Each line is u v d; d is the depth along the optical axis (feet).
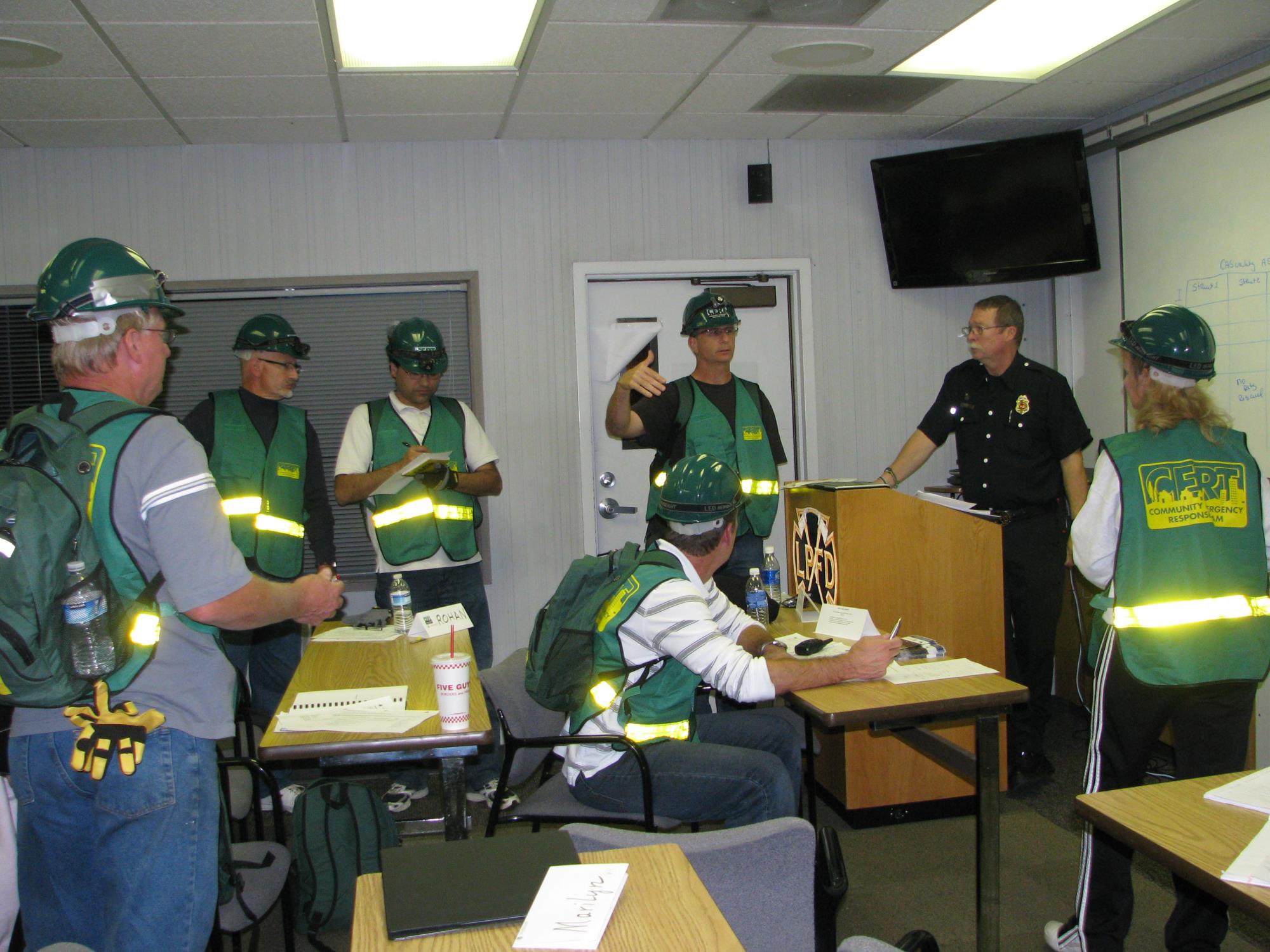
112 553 5.08
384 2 9.61
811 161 15.65
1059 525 12.41
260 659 12.26
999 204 14.83
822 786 12.17
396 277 14.73
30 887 5.36
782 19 10.40
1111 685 7.47
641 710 7.79
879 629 10.77
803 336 15.72
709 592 8.63
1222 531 7.24
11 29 9.84
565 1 9.73
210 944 6.22
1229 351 12.50
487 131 14.25
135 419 5.23
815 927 4.79
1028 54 11.82
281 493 11.86
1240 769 7.37
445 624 10.24
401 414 12.78
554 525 15.17
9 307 14.32
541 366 15.06
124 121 12.92
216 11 9.58
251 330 11.95
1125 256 14.26
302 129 13.69
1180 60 12.21
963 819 11.43
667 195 15.25
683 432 12.23
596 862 4.36
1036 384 12.21
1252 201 12.05
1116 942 7.73
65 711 5.08
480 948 3.69
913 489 16.24
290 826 11.66
